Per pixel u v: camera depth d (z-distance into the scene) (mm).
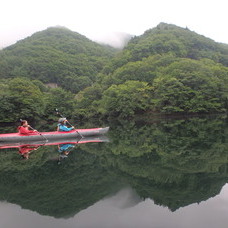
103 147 14844
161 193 6793
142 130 25641
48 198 6512
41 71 106688
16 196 6699
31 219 5383
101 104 51688
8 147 15125
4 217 5488
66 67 111188
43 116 47156
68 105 49438
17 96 40969
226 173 8516
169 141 16547
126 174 8750
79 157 11922
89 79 106688
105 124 38688
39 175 8703
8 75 99000
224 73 53500
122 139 18344
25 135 17109
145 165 10070
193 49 102875
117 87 52781
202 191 6891
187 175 8422
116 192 6910
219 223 5051
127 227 4922
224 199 6312
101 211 5730
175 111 46312
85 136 19078
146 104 47969
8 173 9016
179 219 5246
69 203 6246
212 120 36156
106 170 9359
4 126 39812
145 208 5855
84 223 5152
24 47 136750
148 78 59281
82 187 7355
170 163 10250
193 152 12375
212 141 15664
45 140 17594
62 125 18422
